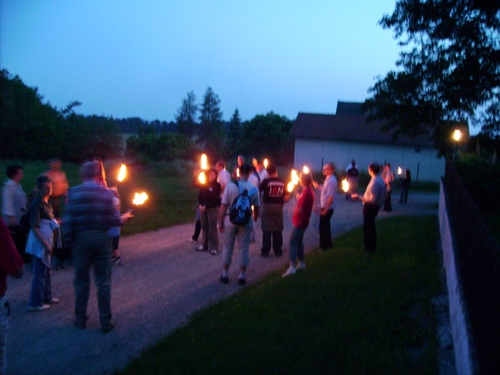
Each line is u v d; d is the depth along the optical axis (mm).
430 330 5625
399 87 21500
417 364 4859
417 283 7285
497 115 20562
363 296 6801
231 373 4797
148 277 8320
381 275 7789
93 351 5508
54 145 49219
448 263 7160
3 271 4262
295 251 8297
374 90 22547
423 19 20203
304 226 8227
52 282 7770
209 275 8523
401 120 22438
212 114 84125
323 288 7238
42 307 6602
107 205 5965
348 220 15320
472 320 4340
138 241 11000
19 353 5398
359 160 42156
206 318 6379
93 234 5879
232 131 70438
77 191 5895
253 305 6684
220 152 55875
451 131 21531
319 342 5352
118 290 7609
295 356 5098
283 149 58125
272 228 9906
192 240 10969
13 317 6359
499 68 19500
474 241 4855
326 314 6223
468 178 14055
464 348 4227
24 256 8391
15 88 47844
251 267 9125
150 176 34594
